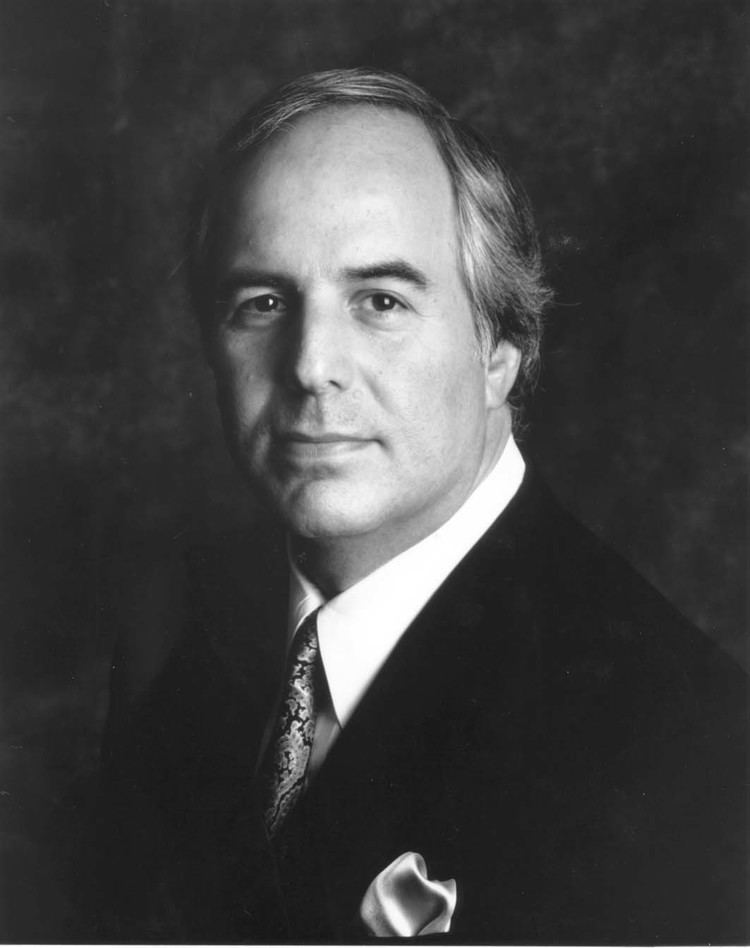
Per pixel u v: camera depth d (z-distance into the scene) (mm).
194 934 1291
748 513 1256
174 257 1423
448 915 1181
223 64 1400
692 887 1157
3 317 1458
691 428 1276
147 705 1378
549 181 1305
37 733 1412
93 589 1429
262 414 1183
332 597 1245
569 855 1166
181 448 1424
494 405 1228
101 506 1441
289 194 1163
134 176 1429
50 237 1453
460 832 1183
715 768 1173
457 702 1190
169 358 1431
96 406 1452
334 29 1368
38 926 1360
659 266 1295
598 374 1285
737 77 1307
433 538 1197
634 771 1172
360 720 1213
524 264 1260
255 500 1328
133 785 1358
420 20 1347
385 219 1145
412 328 1147
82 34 1441
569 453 1280
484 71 1327
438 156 1188
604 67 1317
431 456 1159
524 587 1205
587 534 1253
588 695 1184
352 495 1154
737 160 1301
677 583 1257
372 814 1205
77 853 1370
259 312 1186
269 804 1265
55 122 1448
